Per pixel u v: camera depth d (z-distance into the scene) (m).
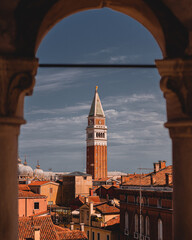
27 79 6.31
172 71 6.74
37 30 6.48
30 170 160.50
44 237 42.97
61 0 6.77
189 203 6.65
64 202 122.31
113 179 158.12
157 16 6.91
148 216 51.12
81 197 95.12
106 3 7.88
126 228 59.03
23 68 6.31
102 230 66.00
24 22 6.45
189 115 6.69
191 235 6.63
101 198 104.25
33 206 80.75
